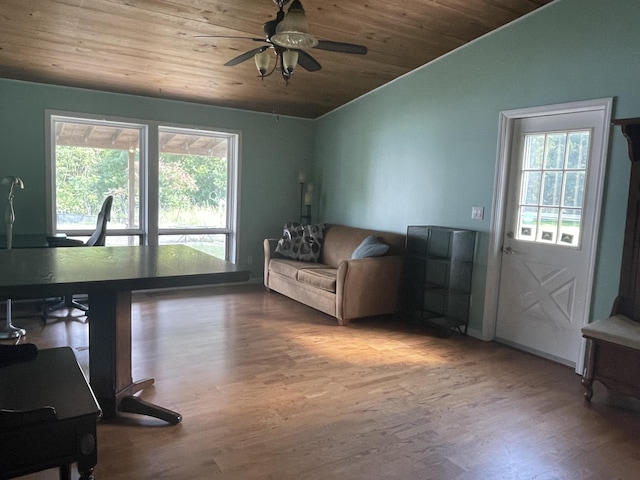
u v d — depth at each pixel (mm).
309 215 6223
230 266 2211
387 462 2141
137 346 3574
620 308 3043
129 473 1992
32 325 4000
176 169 5586
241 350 3568
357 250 4695
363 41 4027
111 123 5098
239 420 2488
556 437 2416
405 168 4852
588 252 3328
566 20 3361
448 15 3617
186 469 2033
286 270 5102
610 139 3133
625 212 3076
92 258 2408
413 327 4359
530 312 3758
